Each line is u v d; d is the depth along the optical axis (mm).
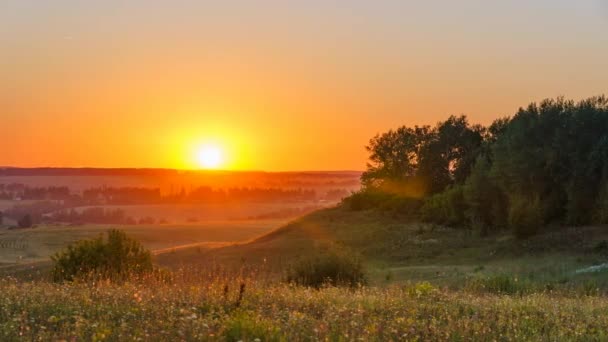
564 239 46781
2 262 60719
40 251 97438
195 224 158500
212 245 66438
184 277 15398
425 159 85312
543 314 10289
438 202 68562
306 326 7688
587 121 55062
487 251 49000
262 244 62875
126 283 12008
